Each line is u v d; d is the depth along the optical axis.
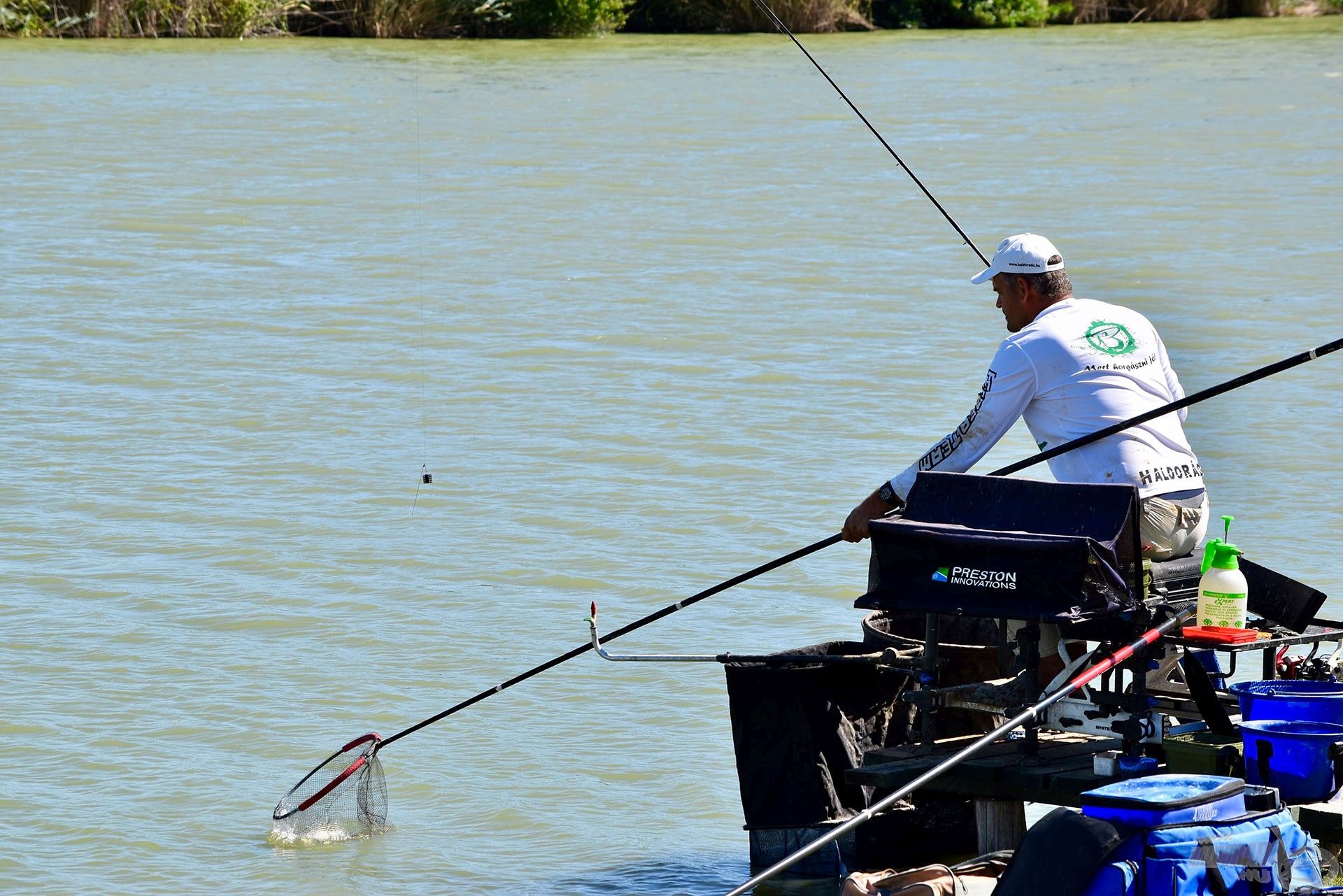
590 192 45.34
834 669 12.08
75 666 15.67
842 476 21.50
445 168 49.31
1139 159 50.81
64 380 26.62
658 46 82.94
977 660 12.17
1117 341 11.71
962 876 10.44
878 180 47.31
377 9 83.81
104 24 80.62
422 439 23.36
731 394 25.47
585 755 14.08
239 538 19.30
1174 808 9.15
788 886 12.00
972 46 83.50
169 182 46.53
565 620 16.97
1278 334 29.05
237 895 11.71
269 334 29.78
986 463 21.08
